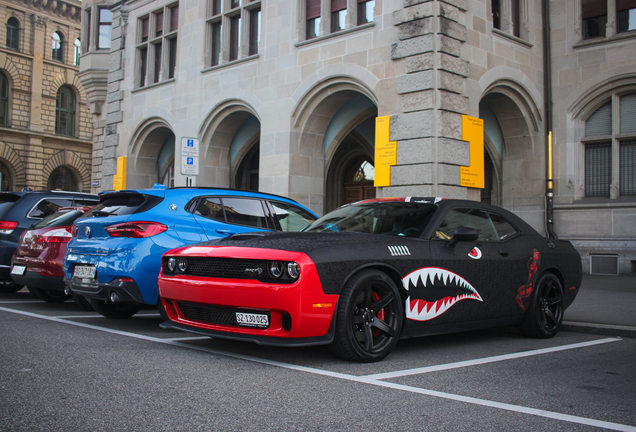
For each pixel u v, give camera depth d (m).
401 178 11.02
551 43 13.77
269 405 3.15
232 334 4.15
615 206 12.69
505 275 5.35
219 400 3.23
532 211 13.62
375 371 4.04
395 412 3.08
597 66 13.08
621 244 12.59
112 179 18.62
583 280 11.55
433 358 4.59
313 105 13.09
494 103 13.33
